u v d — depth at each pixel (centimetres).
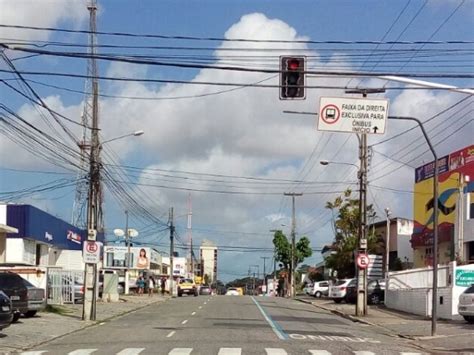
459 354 1798
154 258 8650
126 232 6338
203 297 6009
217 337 2053
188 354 1609
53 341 1997
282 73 1728
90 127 3019
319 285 6241
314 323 2798
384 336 2325
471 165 4197
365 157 3328
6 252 3900
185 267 10050
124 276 6594
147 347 1766
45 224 4309
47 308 3075
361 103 2008
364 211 3341
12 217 3928
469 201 4069
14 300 2430
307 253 8781
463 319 2875
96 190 2756
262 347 1783
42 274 3111
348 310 3784
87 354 1622
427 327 2569
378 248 5900
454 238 4216
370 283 4331
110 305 3906
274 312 3488
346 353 1684
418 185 4966
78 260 5203
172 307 3959
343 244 5378
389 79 1755
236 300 5103
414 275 3678
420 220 4922
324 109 2008
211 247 16812
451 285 2944
